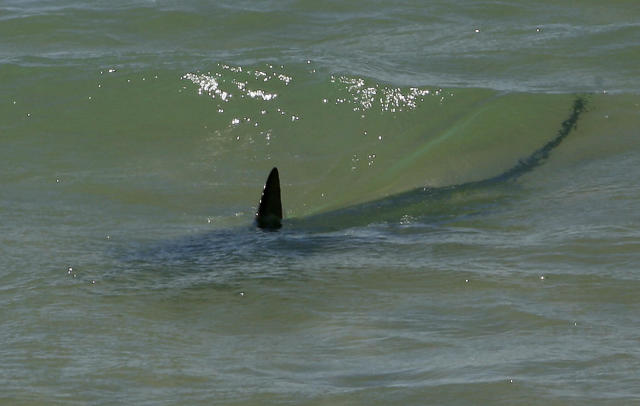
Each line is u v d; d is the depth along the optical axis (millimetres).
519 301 28562
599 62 53406
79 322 28484
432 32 57812
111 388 24078
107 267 33250
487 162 43719
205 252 34719
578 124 46438
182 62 52469
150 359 25750
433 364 24391
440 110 47969
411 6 61656
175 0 62031
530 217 36812
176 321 28578
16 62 52656
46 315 29016
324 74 50781
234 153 45719
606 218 35719
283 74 50938
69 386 24172
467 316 27719
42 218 38625
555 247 33000
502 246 33625
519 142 45250
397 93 48969
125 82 50719
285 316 28609
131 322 28516
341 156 45094
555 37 56656
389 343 26094
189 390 23781
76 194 41438
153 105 49250
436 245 34250
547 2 61969
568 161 43156
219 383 24094
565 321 26953
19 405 23234
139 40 56906
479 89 49312
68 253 34750
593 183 40188
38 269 33062
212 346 26656
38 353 26203
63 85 50688
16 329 27953
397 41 56562
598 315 27375
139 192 41781
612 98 48781
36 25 58344
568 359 24266
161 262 33719
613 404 21750
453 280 30594
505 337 26016
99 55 54062
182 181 43094
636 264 31016
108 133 47375
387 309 28656
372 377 23875
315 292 30297
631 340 25438
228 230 37375
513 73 52250
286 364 25109
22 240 36031
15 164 44250
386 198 40938
